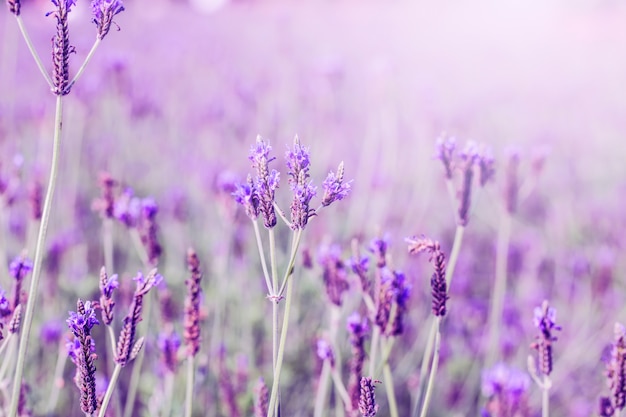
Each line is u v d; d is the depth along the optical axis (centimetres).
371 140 172
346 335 102
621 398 78
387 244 81
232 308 125
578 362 135
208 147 182
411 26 444
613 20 453
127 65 163
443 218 181
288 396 118
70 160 166
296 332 124
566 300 153
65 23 72
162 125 207
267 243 139
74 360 73
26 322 72
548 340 78
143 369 117
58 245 118
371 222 142
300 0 557
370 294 83
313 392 112
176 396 103
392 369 120
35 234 108
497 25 441
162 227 156
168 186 173
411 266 136
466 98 226
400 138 192
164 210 157
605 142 243
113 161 163
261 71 218
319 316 131
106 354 118
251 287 135
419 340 124
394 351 121
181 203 144
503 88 258
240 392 105
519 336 134
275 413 76
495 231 176
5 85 212
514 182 101
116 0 73
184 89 231
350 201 160
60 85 72
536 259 156
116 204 93
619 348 78
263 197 73
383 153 181
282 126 186
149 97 191
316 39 356
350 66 287
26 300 81
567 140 234
